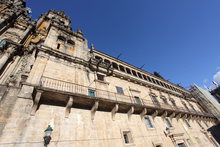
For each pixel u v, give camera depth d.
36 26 21.92
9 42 14.93
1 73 12.28
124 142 11.45
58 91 9.45
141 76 24.66
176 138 16.39
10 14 19.11
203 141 21.81
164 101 23.11
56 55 13.94
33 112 8.66
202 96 43.81
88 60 16.94
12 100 9.06
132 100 16.67
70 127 9.59
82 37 19.89
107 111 12.91
